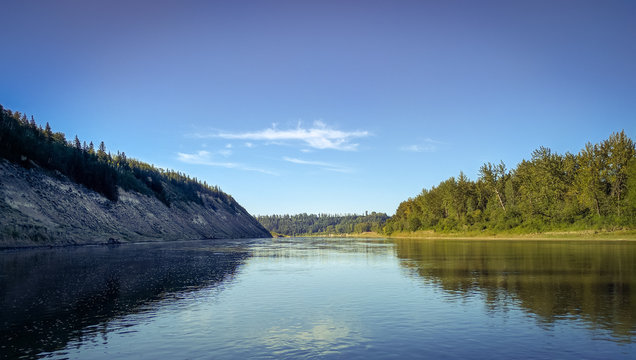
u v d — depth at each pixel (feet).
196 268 135.13
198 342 49.70
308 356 43.93
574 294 78.79
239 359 43.16
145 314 64.95
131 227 414.21
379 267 137.90
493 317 61.21
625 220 299.17
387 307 69.51
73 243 287.07
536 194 388.57
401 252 222.28
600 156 339.57
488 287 89.40
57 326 57.41
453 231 508.94
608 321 57.72
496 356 43.42
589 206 334.85
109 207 408.05
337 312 65.98
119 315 64.23
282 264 151.74
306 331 54.44
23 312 66.28
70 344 49.06
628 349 45.39
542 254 174.91
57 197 326.44
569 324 56.34
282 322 59.52
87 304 73.00
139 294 83.35
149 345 48.55
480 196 509.76
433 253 206.18
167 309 68.74
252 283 99.81
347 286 93.86
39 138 402.31
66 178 369.30
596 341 48.47
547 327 55.06
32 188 301.43
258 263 156.25
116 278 108.27
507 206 433.07
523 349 45.80
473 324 57.21
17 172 299.17
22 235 247.70
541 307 67.56
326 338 51.01
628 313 62.44
